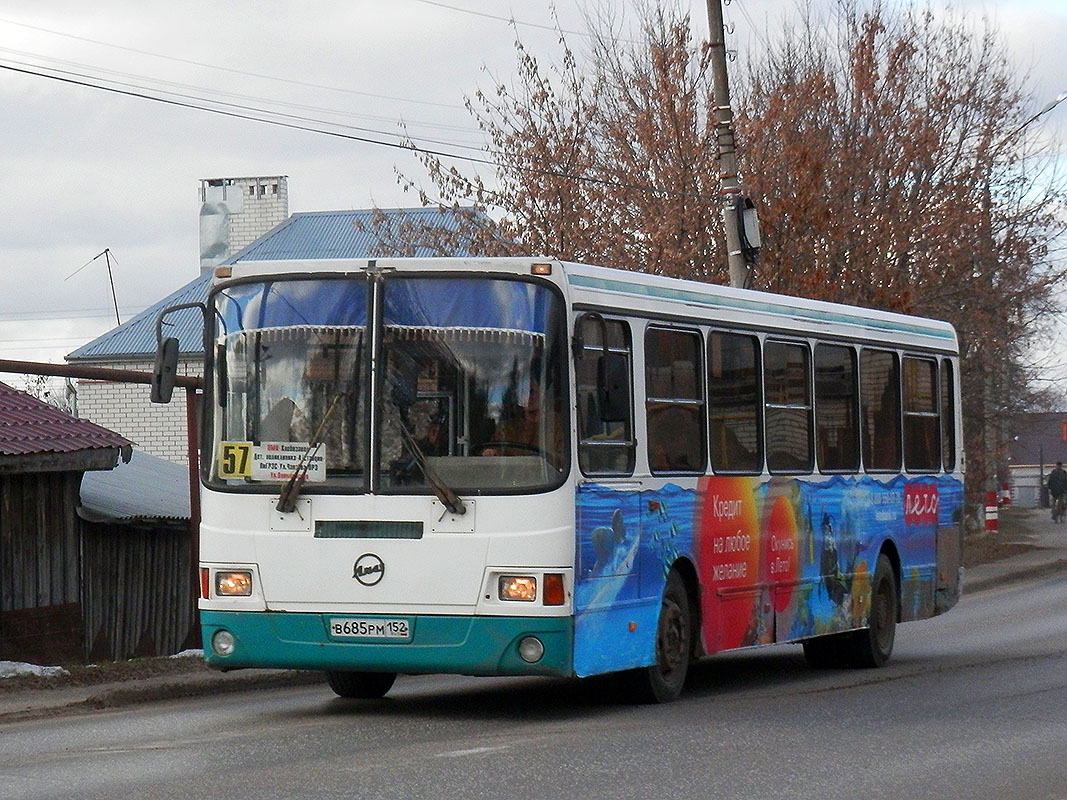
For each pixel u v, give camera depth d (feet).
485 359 39.75
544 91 102.89
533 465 39.32
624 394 42.42
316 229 157.28
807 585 52.01
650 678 43.93
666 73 101.09
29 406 68.74
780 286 96.02
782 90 106.32
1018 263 116.67
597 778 31.76
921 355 61.62
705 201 98.37
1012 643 65.87
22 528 65.46
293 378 40.50
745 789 30.81
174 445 150.41
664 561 43.93
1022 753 35.70
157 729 39.75
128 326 152.76
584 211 101.91
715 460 46.98
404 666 39.34
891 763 34.19
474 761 33.68
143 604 73.77
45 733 39.45
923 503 61.31
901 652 63.62
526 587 38.96
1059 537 145.38
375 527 39.52
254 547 40.24
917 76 114.52
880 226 100.99
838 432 54.80
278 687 52.08
